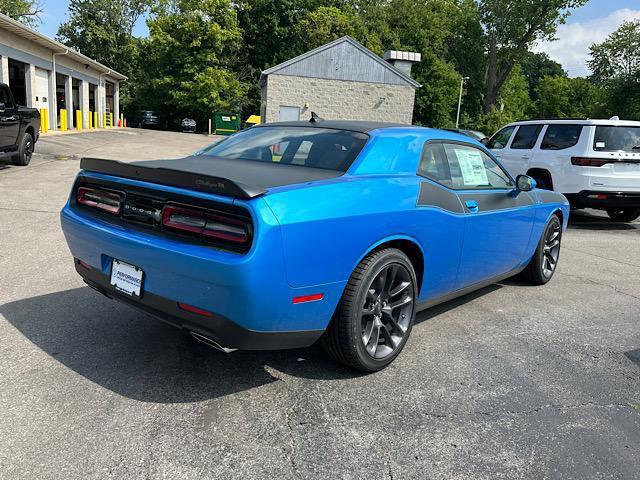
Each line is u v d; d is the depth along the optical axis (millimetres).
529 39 55062
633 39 53656
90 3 59281
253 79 57000
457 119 58938
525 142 9938
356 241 2869
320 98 30484
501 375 3316
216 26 48312
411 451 2463
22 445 2330
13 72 23750
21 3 49188
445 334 3977
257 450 2398
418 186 3371
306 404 2824
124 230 2871
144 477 2172
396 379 3182
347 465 2332
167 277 2652
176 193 2662
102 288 3141
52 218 7277
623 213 10258
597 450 2559
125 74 58375
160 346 3416
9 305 4008
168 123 53562
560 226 5594
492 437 2617
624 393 3164
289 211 2555
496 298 4973
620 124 8734
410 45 60344
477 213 3898
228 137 4250
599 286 5594
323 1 60156
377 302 3145
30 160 13453
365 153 3277
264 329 2627
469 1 61688
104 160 3037
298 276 2607
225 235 2510
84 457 2273
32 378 2914
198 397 2826
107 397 2770
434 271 3578
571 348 3830
